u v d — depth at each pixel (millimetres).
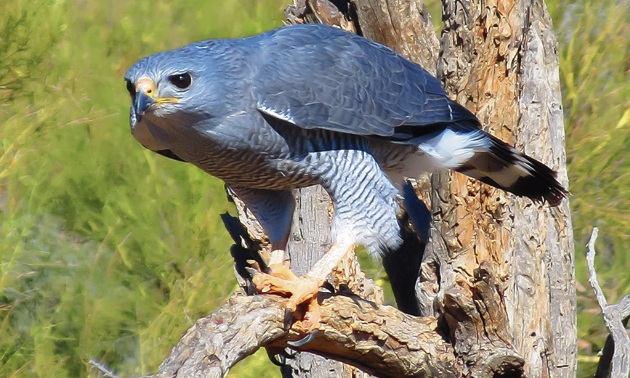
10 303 14773
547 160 10703
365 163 9570
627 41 15320
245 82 9094
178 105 8789
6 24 15539
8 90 15781
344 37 9820
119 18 17750
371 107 9570
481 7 9578
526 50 10477
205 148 9242
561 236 10570
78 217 15273
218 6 17469
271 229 10188
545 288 10164
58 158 15391
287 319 8391
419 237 11125
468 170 9750
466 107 9859
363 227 9430
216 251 14203
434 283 9898
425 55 11227
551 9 15258
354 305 8867
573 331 10484
